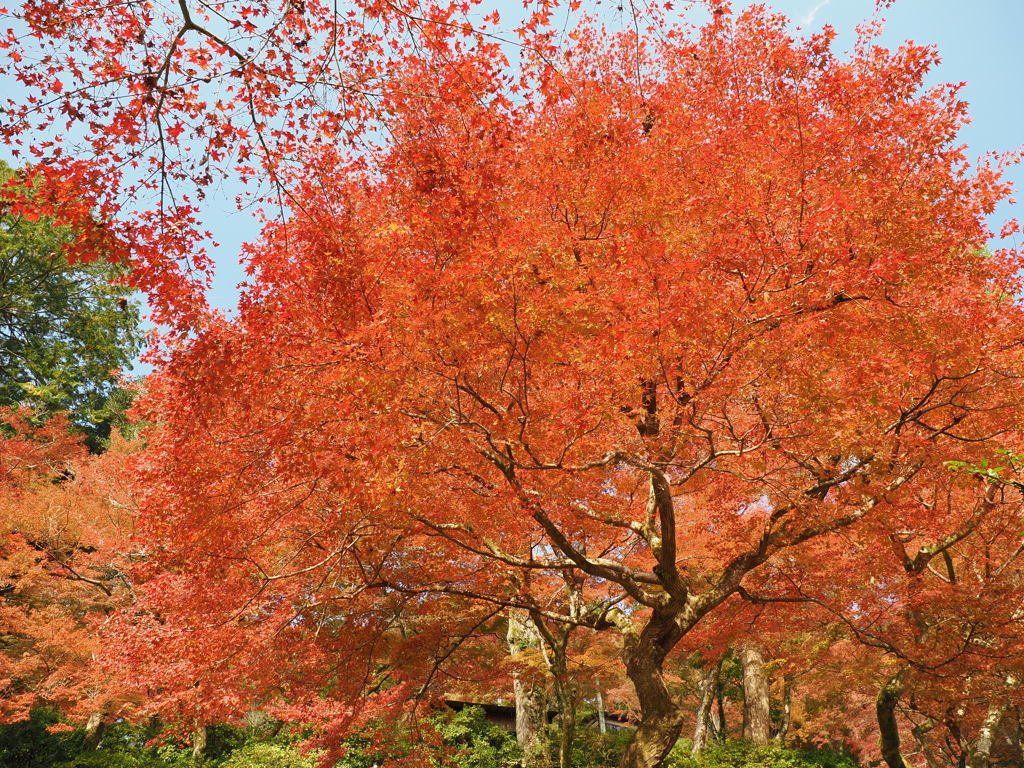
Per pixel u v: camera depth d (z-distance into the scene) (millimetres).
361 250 5980
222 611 7527
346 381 5230
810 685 14953
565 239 6289
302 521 7848
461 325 5426
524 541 9383
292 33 4902
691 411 6363
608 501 8641
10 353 22984
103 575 16172
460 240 5656
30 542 15641
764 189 6750
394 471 5633
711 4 6074
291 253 6203
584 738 17625
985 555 10367
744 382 6152
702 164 7297
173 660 7781
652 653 8367
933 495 8656
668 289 5691
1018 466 7043
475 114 5539
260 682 8336
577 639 15602
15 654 17000
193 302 5715
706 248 6426
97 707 14109
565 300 5340
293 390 5898
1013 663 8328
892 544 8758
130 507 14609
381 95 5250
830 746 23750
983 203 7371
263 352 5613
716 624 10234
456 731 19109
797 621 10055
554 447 6465
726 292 6133
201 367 5570
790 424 6797
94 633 13625
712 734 24234
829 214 6012
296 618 8367
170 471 6176
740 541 8945
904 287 6699
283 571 8141
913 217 6805
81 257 5137
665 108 8000
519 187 6734
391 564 9375
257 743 17484
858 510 8031
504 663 11711
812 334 5914
